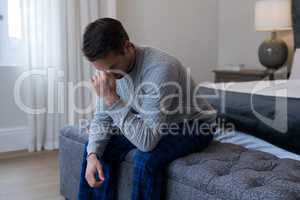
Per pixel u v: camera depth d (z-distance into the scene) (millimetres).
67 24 3408
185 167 1407
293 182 1259
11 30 3262
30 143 3354
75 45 3465
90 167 1568
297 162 1503
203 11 4586
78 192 1867
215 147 1665
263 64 3879
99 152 1626
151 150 1462
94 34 1339
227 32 4637
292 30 3820
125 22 3979
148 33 4168
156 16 4199
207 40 4664
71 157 2010
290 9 3684
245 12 4367
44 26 3297
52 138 3426
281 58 3768
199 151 1609
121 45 1378
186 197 1375
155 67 1441
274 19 3607
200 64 4648
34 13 3232
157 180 1439
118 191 1661
